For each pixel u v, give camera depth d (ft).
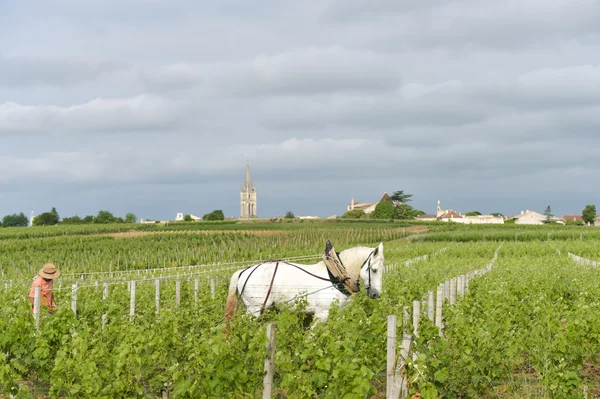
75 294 46.78
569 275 74.33
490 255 169.78
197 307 45.75
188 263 165.99
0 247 194.59
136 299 53.31
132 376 26.40
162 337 32.53
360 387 23.79
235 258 176.45
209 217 618.44
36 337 34.47
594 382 33.96
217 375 24.23
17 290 62.49
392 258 143.74
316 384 24.67
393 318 25.73
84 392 24.94
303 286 35.88
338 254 37.27
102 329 35.14
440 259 136.98
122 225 316.19
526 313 46.91
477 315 43.27
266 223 369.09
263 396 24.36
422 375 26.16
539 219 601.62
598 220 596.70
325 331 27.48
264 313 35.60
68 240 215.72
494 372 30.99
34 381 35.01
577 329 35.27
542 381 30.07
